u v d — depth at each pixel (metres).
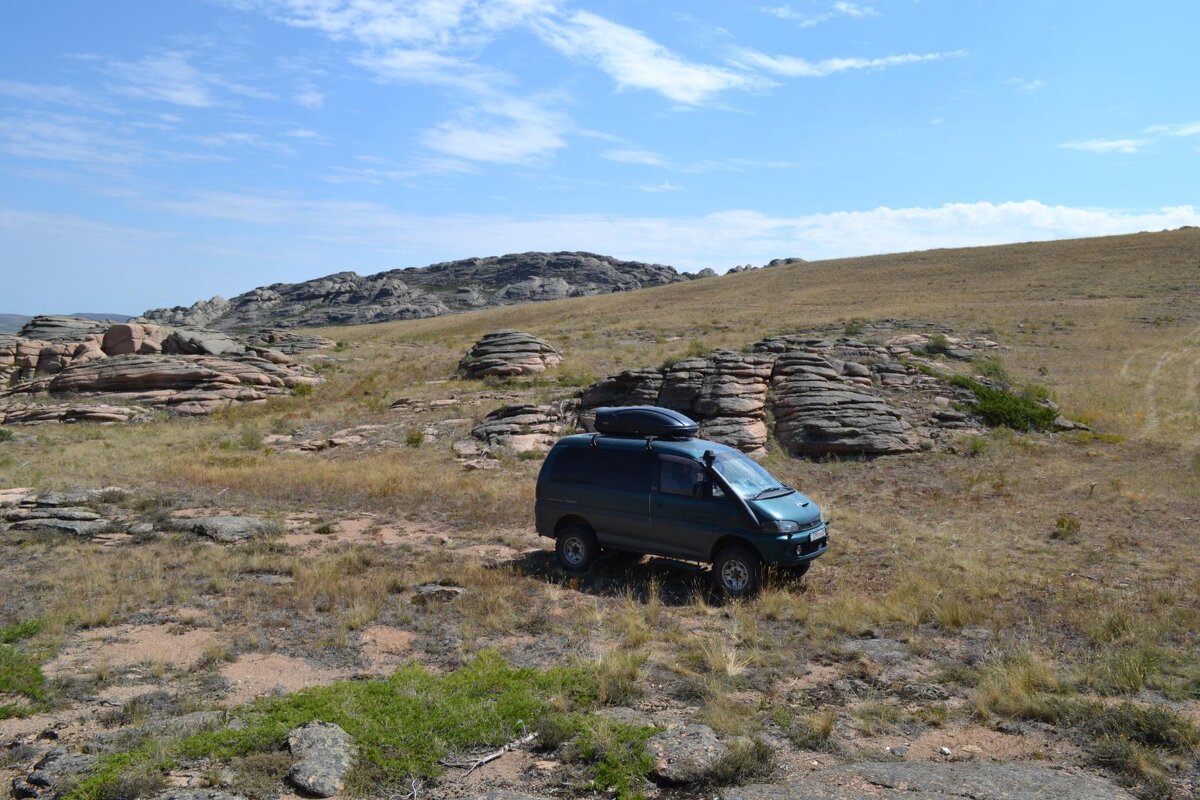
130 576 9.76
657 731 5.07
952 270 71.44
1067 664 6.90
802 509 9.67
